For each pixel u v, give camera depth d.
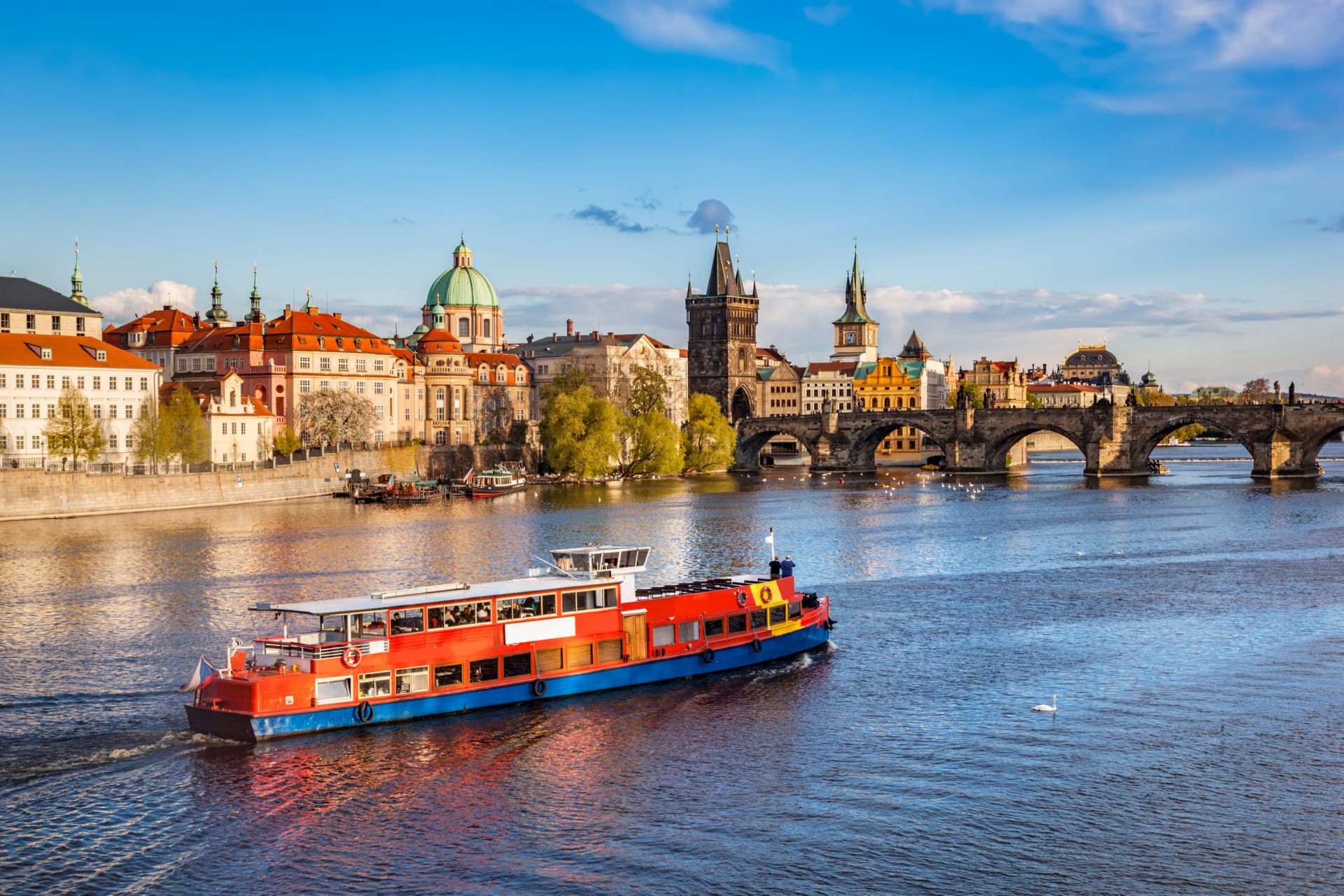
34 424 199.38
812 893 48.84
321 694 66.44
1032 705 72.00
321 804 57.34
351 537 150.88
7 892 48.84
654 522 171.62
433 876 50.44
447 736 66.31
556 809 56.81
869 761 62.69
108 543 143.25
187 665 81.12
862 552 137.50
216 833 54.25
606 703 72.69
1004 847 52.62
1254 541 143.75
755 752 64.06
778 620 83.62
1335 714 69.31
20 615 97.56
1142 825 54.62
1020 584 113.44
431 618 70.25
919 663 82.00
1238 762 61.88
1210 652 84.00
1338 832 53.75
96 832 54.34
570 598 74.62
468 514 184.38
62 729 67.44
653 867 51.06
